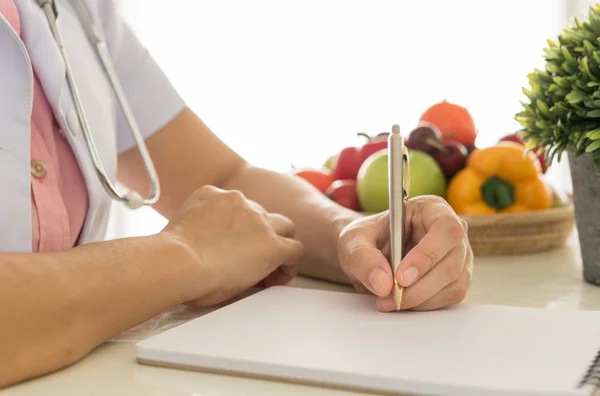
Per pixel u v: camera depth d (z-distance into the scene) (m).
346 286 0.78
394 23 2.36
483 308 0.59
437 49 2.32
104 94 0.77
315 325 0.54
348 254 0.62
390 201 0.59
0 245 0.58
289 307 0.60
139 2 2.50
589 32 0.73
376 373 0.42
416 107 2.36
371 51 2.38
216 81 2.50
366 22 2.38
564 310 0.58
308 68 2.44
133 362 0.49
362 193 1.03
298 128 2.46
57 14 0.68
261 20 2.46
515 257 0.97
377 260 0.59
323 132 2.44
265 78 2.47
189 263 0.58
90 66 0.76
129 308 0.52
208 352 0.47
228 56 2.48
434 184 1.03
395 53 2.36
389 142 0.59
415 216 0.65
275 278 0.76
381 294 0.57
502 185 1.03
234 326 0.54
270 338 0.50
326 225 0.80
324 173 1.15
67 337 0.47
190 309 0.66
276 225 0.74
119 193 0.69
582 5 2.19
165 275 0.55
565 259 0.95
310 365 0.44
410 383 0.41
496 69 2.28
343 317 0.56
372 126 2.40
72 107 0.68
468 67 2.30
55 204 0.63
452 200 1.05
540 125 0.74
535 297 0.71
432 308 0.59
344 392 0.42
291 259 0.73
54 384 0.44
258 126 2.48
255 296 0.65
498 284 0.78
